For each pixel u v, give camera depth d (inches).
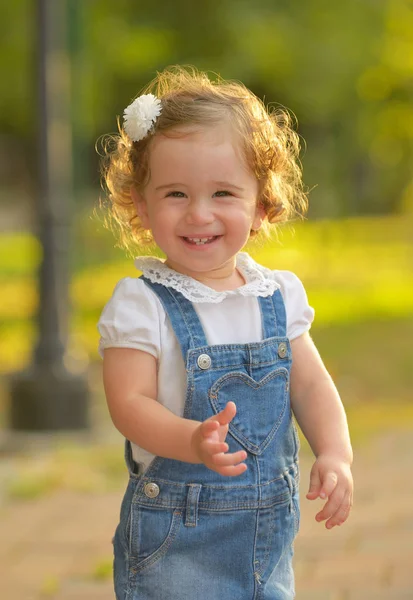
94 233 1017.5
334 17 814.5
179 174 146.5
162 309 149.5
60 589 248.2
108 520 307.6
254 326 153.4
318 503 310.8
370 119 857.5
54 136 444.5
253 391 149.9
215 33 850.8
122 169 160.9
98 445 417.4
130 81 996.6
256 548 149.7
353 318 756.0
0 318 775.1
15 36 836.0
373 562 257.6
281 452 152.9
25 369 446.3
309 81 830.5
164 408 143.7
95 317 762.2
